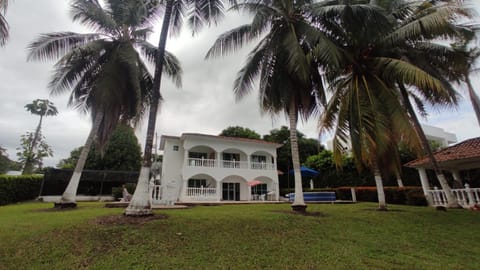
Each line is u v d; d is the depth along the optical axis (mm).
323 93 11039
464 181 17406
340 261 4641
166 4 9539
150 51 13859
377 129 9227
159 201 14305
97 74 13398
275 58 10648
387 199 15977
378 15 8672
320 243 5664
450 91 10695
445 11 8258
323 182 25609
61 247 4918
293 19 10430
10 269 4137
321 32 9852
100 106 11961
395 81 10875
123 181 26781
